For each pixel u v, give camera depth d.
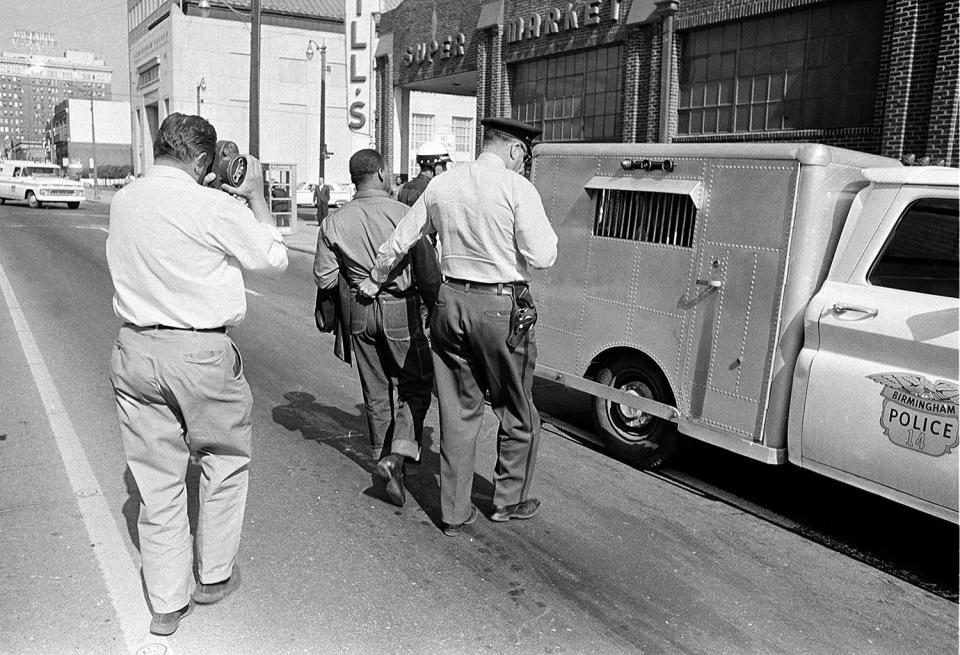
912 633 3.22
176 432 2.90
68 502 4.12
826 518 4.36
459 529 3.93
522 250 3.65
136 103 65.94
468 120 48.97
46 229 21.92
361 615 3.16
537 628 3.13
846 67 11.98
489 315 3.68
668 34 14.59
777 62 13.02
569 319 5.43
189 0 52.38
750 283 4.28
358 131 25.48
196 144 2.80
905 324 3.60
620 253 5.05
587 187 5.22
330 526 3.98
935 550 4.01
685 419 4.64
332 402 6.25
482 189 3.61
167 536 2.94
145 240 2.69
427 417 5.93
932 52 10.72
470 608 3.25
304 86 56.22
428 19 22.11
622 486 4.73
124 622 3.04
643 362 4.99
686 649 3.03
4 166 34.47
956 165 10.48
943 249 3.61
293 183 25.27
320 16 55.91
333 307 4.66
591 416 6.21
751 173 4.27
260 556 3.62
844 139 11.90
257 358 7.71
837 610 3.38
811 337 4.00
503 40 19.08
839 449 3.87
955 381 3.39
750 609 3.35
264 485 4.49
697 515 4.34
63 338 8.20
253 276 14.16
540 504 4.38
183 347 2.76
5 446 4.95
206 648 2.90
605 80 16.48
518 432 3.99
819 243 4.07
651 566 3.70
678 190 4.62
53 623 3.02
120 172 81.94
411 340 4.20
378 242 4.33
